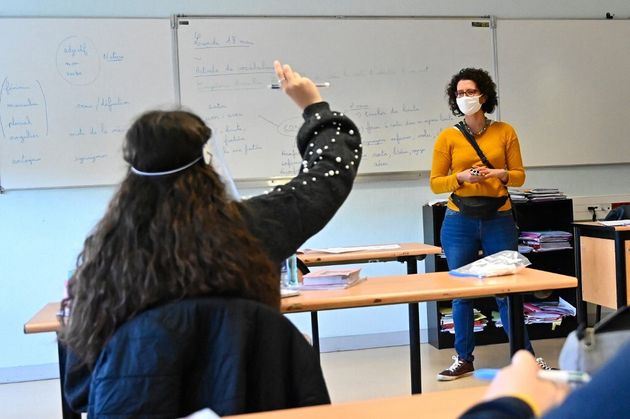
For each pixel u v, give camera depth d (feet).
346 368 11.46
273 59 12.42
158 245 3.26
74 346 3.44
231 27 12.25
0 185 11.55
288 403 3.33
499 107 13.25
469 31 13.09
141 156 3.41
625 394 1.51
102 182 11.87
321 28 12.56
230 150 12.34
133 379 3.05
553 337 12.76
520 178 9.75
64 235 11.84
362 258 9.20
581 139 13.57
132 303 3.22
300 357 3.35
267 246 3.77
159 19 11.99
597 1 13.69
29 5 11.63
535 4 13.43
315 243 12.71
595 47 13.58
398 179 12.93
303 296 6.04
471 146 9.86
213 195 3.49
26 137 11.62
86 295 3.33
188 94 12.14
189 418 2.38
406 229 13.03
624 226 11.34
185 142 3.44
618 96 13.67
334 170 4.18
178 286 3.19
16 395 10.80
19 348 11.71
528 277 6.70
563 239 12.50
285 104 12.48
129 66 11.92
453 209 9.96
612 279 11.48
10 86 11.52
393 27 12.80
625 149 13.71
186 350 3.11
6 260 11.66
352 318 12.92
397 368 11.32
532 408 1.91
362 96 12.74
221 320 3.16
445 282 6.63
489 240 9.72
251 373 3.25
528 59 13.34
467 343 10.33
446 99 13.01
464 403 2.68
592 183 13.70
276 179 12.51
